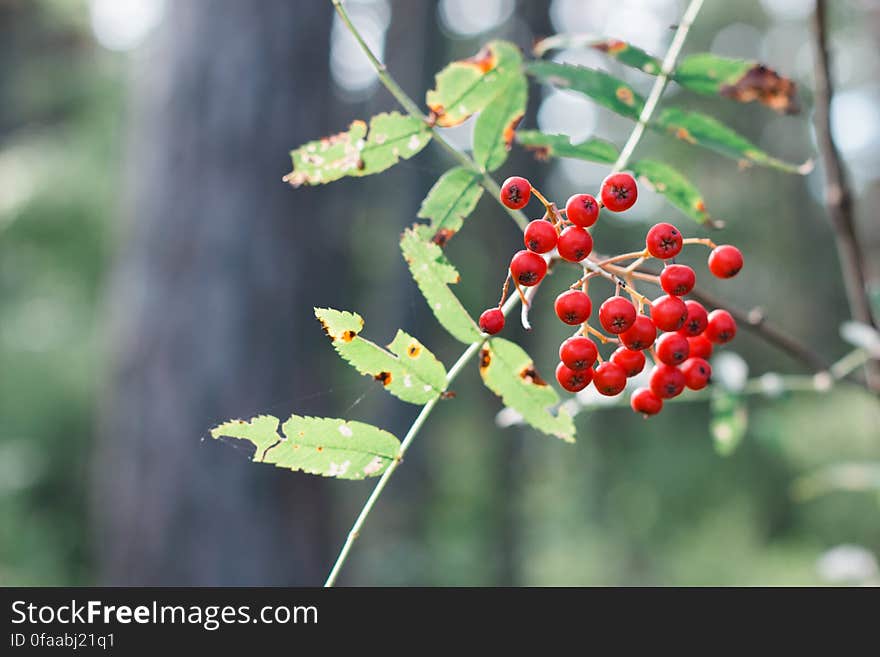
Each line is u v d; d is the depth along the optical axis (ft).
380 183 34.53
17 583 24.39
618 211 4.18
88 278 32.94
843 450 26.14
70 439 29.30
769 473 33.01
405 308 32.35
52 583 25.71
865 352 6.54
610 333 4.46
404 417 33.71
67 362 30.32
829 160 6.41
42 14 39.50
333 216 18.21
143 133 17.25
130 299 16.71
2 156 35.55
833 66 6.30
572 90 5.57
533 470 41.91
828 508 29.53
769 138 44.65
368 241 34.27
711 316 4.93
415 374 4.39
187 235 16.39
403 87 35.73
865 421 26.37
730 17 46.93
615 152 5.68
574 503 41.37
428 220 5.66
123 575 16.30
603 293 18.19
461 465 38.73
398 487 33.63
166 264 16.40
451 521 37.40
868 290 6.58
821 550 30.25
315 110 17.03
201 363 16.20
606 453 38.11
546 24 28.86
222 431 4.17
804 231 45.42
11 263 33.19
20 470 27.12
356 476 4.26
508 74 5.20
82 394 29.55
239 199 16.42
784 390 7.11
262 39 16.51
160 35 17.25
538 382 4.55
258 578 16.14
